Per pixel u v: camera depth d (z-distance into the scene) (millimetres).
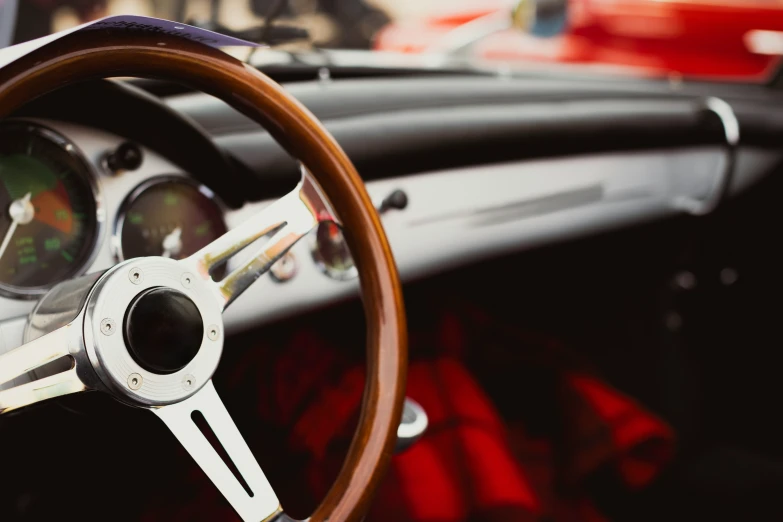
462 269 1450
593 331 1797
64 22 1133
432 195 1247
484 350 1559
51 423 953
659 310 1771
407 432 829
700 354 1710
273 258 753
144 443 1091
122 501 1159
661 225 1742
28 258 816
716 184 1712
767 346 1618
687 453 1528
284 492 1188
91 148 828
